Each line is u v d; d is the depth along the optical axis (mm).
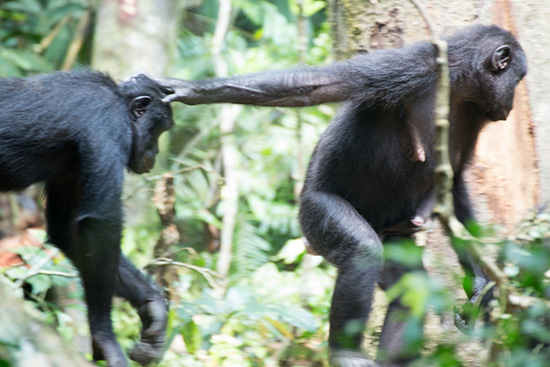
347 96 9164
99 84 8852
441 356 5363
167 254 11766
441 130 6355
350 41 11766
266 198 16344
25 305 6750
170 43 15664
